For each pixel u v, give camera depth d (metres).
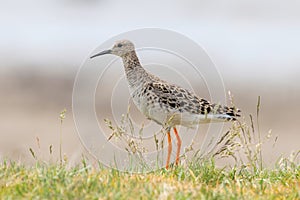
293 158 11.62
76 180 9.39
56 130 23.28
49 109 26.14
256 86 29.92
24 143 21.53
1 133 22.69
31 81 29.84
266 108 26.84
